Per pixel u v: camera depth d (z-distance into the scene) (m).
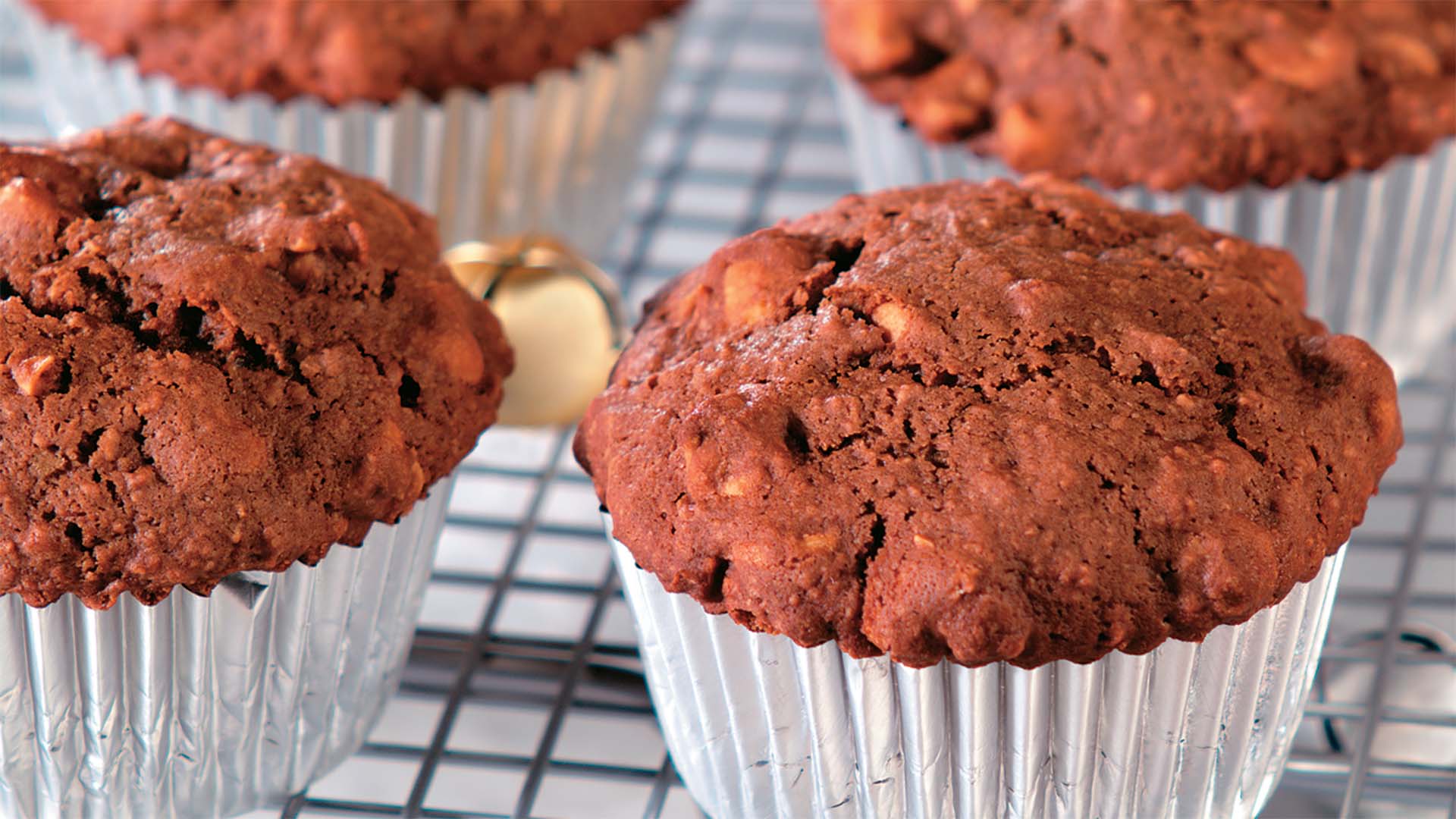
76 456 0.32
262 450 0.33
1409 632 0.37
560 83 0.42
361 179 0.36
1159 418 0.33
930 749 0.33
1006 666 0.32
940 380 0.33
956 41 0.40
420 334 0.34
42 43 0.43
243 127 0.42
